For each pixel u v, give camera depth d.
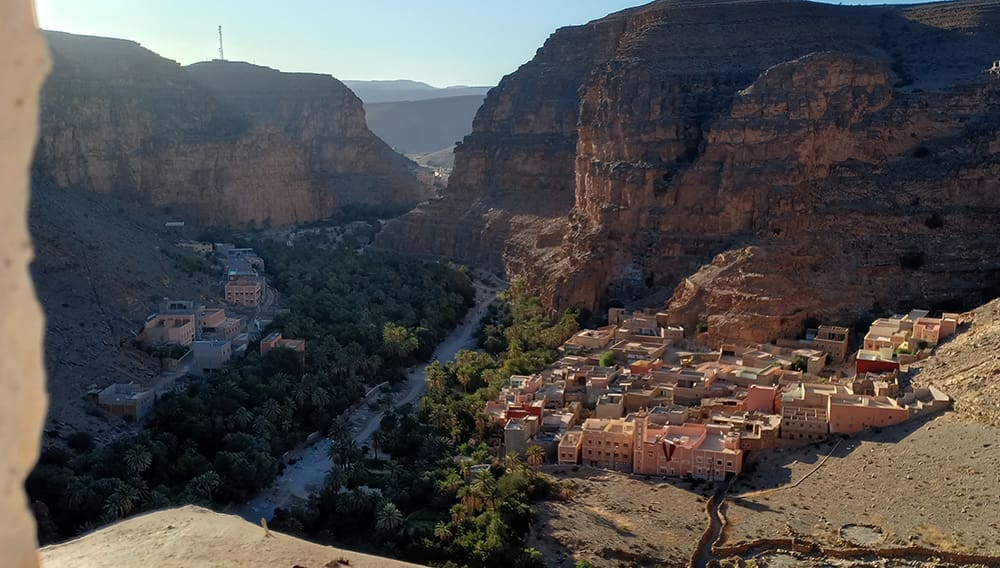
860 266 128.25
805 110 139.00
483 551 69.56
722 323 123.31
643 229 150.38
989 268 123.69
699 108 156.38
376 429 106.75
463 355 130.38
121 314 128.00
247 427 99.25
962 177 131.38
